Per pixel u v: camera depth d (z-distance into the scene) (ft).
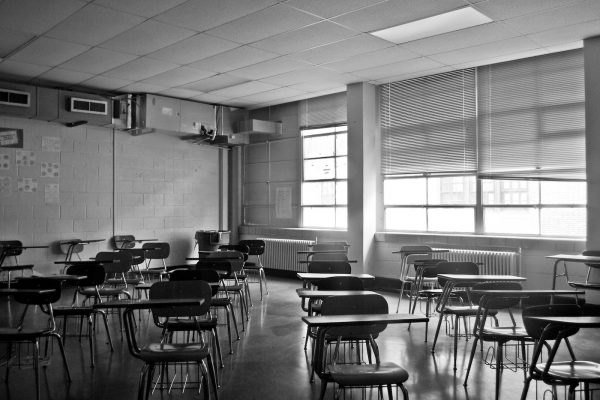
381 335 17.87
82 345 16.74
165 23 18.72
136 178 31.91
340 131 30.81
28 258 27.58
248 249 26.86
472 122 25.20
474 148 25.14
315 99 31.94
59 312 15.06
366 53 22.52
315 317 9.72
